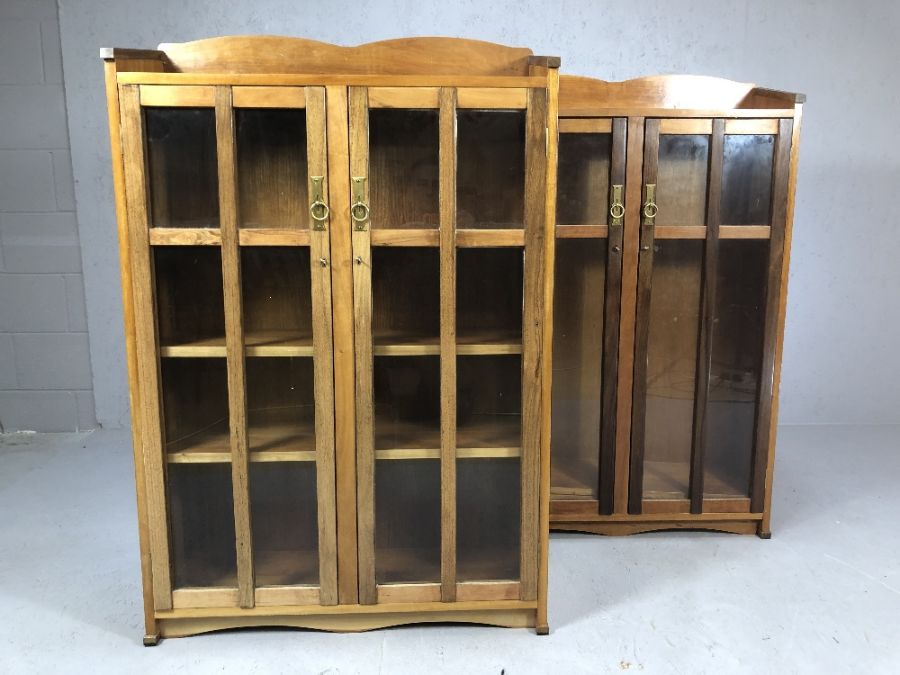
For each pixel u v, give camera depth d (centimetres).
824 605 196
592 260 226
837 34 322
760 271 226
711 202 220
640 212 220
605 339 226
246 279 172
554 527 236
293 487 178
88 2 313
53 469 294
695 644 179
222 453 173
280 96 161
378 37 321
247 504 175
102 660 172
